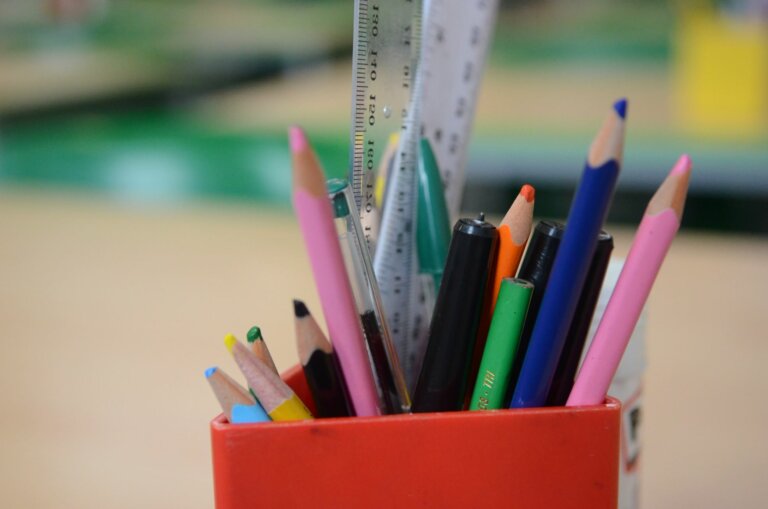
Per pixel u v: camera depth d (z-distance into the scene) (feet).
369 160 1.47
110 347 2.59
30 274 3.39
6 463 1.89
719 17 4.23
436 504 1.33
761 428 1.98
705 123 4.35
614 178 1.28
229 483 1.32
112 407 2.18
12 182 5.22
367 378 1.36
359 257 1.38
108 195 5.05
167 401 2.20
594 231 1.29
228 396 1.34
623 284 1.34
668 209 1.32
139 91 5.16
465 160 1.56
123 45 5.14
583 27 5.03
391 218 1.48
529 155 4.48
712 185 4.29
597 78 4.90
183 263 3.51
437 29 1.51
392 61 1.47
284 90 5.05
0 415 2.13
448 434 1.33
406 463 1.33
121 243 3.84
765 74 4.19
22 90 5.25
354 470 1.33
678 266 3.39
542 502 1.34
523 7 5.12
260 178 4.93
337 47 4.97
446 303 1.36
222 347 2.57
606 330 1.34
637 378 1.54
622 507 1.54
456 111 1.53
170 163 5.02
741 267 3.37
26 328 2.78
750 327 2.70
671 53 4.89
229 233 3.99
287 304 2.95
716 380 2.28
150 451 1.93
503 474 1.33
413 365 1.51
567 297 1.32
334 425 1.32
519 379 1.35
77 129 5.19
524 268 1.37
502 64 5.11
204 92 5.04
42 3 5.11
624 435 1.53
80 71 5.19
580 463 1.33
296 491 1.33
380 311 1.40
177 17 5.10
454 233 1.36
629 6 4.94
